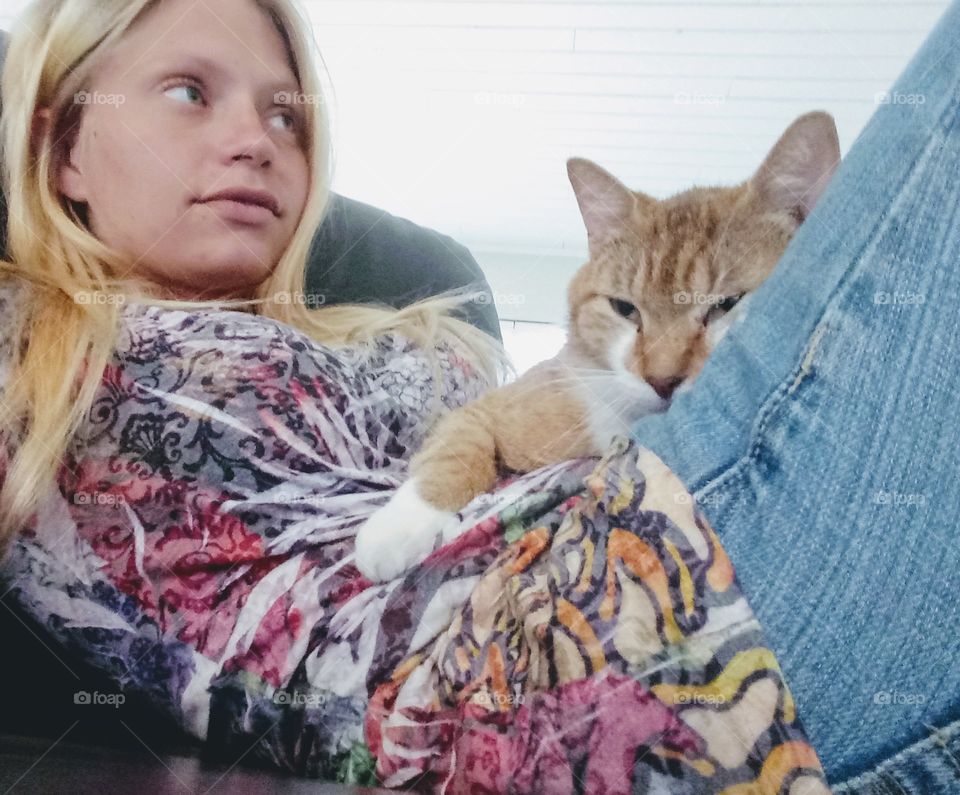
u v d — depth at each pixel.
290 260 0.80
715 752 0.45
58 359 0.62
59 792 0.46
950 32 0.48
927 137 0.47
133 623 0.57
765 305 0.54
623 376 0.82
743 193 0.81
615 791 0.45
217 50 0.73
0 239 0.70
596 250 0.88
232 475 0.59
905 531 0.45
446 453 0.69
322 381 0.65
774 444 0.49
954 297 0.45
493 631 0.50
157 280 0.74
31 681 0.59
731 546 0.49
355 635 0.52
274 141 0.77
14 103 0.71
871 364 0.47
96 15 0.69
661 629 0.47
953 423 0.45
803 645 0.46
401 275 0.87
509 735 0.48
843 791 0.44
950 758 0.44
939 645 0.44
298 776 0.51
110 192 0.71
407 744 0.50
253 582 0.56
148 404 0.60
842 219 0.50
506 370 0.87
